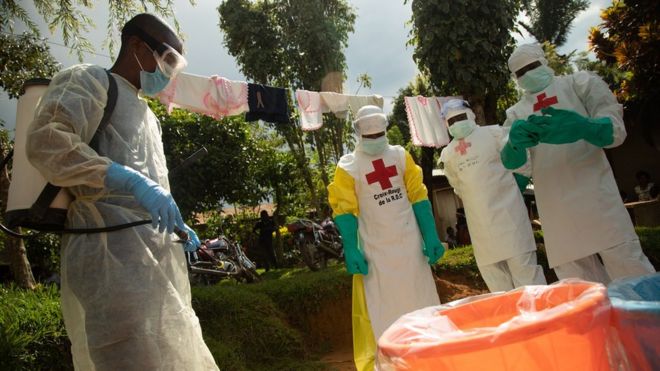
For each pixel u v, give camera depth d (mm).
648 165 13844
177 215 2076
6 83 5789
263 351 4672
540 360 842
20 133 2223
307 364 4574
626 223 3314
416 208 3787
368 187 3693
